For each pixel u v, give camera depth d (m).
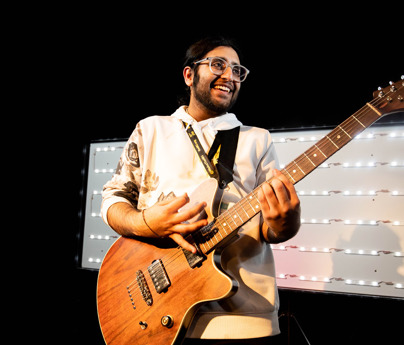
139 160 1.38
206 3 2.62
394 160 2.26
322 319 2.38
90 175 3.24
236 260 1.15
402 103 1.01
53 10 2.82
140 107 3.12
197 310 1.10
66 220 3.24
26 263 3.24
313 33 2.51
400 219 2.20
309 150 1.06
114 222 1.26
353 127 1.03
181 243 1.08
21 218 3.31
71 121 3.35
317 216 2.39
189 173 1.28
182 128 1.38
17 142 3.37
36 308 3.09
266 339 1.08
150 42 2.96
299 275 2.37
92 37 3.02
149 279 1.20
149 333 1.14
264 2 2.50
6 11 2.85
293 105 2.57
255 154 1.33
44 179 3.33
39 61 3.23
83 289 3.09
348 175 2.36
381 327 2.24
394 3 2.26
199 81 1.37
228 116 1.39
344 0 2.34
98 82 3.26
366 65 2.40
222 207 1.20
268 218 1.00
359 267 2.25
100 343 2.77
